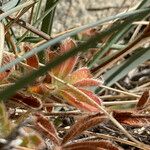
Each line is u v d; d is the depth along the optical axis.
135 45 0.25
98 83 0.22
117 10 0.39
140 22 0.30
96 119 0.20
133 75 0.34
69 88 0.21
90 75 0.22
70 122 0.25
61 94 0.21
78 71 0.22
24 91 0.21
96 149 0.19
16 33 0.33
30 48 0.24
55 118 0.25
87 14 0.39
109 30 0.17
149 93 0.22
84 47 0.16
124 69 0.27
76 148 0.19
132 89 0.32
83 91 0.22
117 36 0.27
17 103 0.21
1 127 0.17
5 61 0.23
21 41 0.28
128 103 0.25
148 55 0.27
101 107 0.21
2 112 0.18
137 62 0.27
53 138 0.19
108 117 0.20
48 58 0.22
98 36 0.16
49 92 0.21
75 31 0.19
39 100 0.21
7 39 0.25
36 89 0.21
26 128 0.18
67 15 0.38
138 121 0.22
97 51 0.27
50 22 0.27
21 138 0.18
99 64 0.28
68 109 0.26
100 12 0.39
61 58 0.15
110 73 0.27
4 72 0.21
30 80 0.15
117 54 0.26
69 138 0.19
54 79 0.21
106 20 0.20
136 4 0.36
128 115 0.22
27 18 0.35
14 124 0.18
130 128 0.26
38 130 0.19
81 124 0.19
